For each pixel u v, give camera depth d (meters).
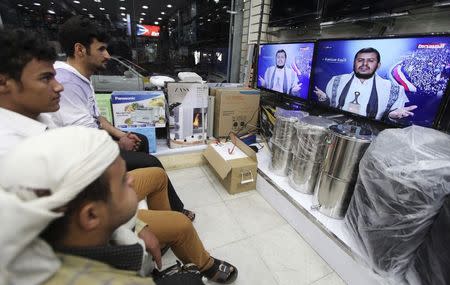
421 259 0.97
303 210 1.51
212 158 2.13
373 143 1.15
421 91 1.32
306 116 1.76
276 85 2.53
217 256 1.39
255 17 2.93
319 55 1.93
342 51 1.73
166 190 1.36
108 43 1.42
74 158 0.35
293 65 2.24
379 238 1.07
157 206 1.34
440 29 1.39
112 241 0.56
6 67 0.70
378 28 1.72
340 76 1.78
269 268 1.33
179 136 2.36
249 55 2.91
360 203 1.18
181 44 3.27
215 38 3.31
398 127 1.47
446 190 0.87
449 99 1.20
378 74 1.52
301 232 1.55
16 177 0.33
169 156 2.31
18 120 0.75
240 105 2.48
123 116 2.13
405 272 1.06
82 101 1.39
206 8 3.20
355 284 1.20
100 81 2.65
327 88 1.92
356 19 1.63
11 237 0.30
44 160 0.33
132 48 3.12
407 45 1.34
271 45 2.51
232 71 3.44
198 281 0.79
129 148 1.61
